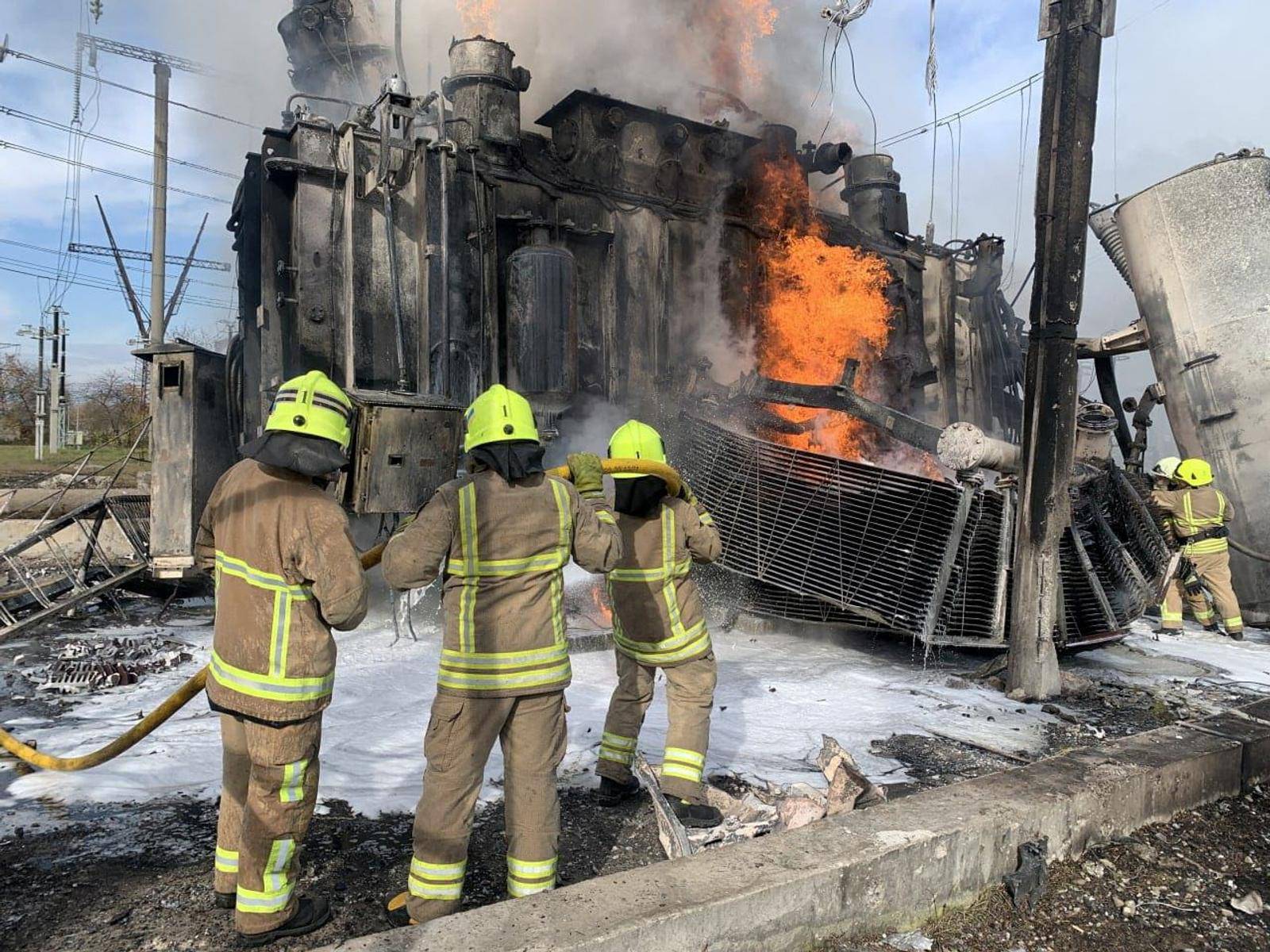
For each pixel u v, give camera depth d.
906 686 6.52
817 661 7.32
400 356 8.52
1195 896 3.44
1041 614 6.32
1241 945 3.09
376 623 8.21
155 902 2.98
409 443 7.51
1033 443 6.39
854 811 3.36
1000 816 3.34
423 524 2.78
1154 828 4.01
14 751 3.44
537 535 2.88
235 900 2.91
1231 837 4.01
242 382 9.61
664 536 3.84
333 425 2.71
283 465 2.60
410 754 4.60
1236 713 5.09
